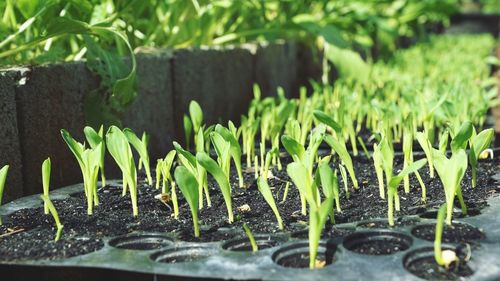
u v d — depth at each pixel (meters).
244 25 1.60
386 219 0.67
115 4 1.04
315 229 0.58
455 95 1.03
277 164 0.89
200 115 0.87
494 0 5.35
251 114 0.97
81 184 0.82
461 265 0.59
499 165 0.85
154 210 0.72
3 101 0.77
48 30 0.87
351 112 1.09
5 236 0.66
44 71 0.83
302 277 0.57
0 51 0.92
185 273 0.58
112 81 0.91
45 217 0.70
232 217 0.68
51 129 0.84
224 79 1.27
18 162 0.79
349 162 0.75
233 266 0.59
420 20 2.76
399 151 0.93
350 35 2.02
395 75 1.55
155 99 1.03
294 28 1.45
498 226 0.65
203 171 0.72
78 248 0.63
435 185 0.77
